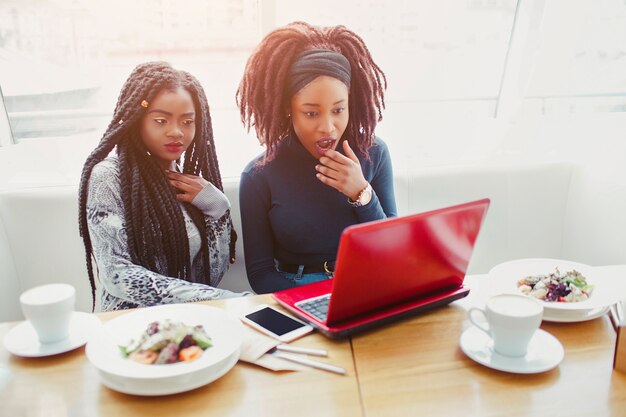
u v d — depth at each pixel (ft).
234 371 2.91
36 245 5.66
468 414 2.52
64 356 3.08
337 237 5.79
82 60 7.18
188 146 5.47
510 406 2.57
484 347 3.03
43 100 7.34
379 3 7.34
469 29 7.86
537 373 2.83
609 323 3.36
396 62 7.72
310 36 5.45
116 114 5.09
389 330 3.31
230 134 7.00
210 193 5.54
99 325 3.37
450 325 3.36
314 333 3.27
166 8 7.00
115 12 6.97
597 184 6.43
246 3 7.05
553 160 6.93
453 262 3.43
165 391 2.66
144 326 3.18
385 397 2.65
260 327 3.31
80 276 5.77
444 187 6.43
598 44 7.89
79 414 2.57
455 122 8.23
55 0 6.82
